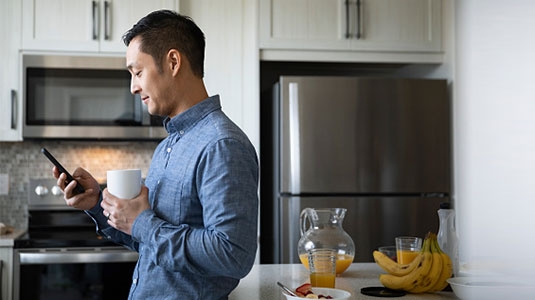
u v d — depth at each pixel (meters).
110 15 3.19
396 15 3.26
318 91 3.09
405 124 3.14
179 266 1.09
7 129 3.13
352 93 3.11
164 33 1.22
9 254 2.88
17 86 3.14
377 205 3.10
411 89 3.15
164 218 1.19
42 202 3.34
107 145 3.51
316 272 1.55
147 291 1.19
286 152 3.06
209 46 3.37
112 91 3.18
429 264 1.51
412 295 1.53
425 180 3.15
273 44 3.17
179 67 1.22
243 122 3.38
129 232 1.15
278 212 3.12
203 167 1.14
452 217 1.57
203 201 1.12
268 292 1.62
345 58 3.24
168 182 1.20
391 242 3.10
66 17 3.16
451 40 3.20
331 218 1.88
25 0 3.13
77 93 3.15
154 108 1.24
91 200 1.35
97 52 3.18
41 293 2.87
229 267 1.07
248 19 3.36
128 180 1.15
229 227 1.07
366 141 3.11
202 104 1.22
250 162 1.15
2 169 3.44
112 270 2.92
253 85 3.22
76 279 2.89
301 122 3.07
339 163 3.09
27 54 3.12
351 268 2.05
